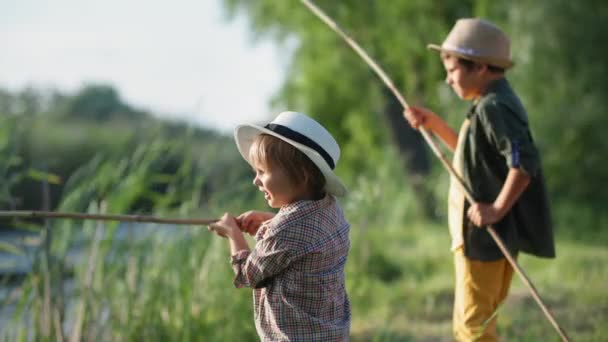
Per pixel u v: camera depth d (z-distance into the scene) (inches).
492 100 168.7
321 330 128.4
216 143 259.1
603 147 540.4
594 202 550.6
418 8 596.7
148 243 220.7
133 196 227.6
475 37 173.8
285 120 131.9
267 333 132.3
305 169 130.0
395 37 605.3
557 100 548.4
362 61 619.5
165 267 221.3
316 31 630.5
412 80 621.0
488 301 172.1
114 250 211.0
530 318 255.1
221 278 240.1
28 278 189.5
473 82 174.9
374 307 289.4
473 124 172.4
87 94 813.2
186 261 223.8
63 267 192.9
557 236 495.2
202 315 222.5
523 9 550.9
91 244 205.8
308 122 131.3
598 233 493.0
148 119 255.1
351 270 298.0
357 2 605.0
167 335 212.4
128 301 207.9
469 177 174.1
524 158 163.6
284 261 127.3
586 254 390.6
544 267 357.7
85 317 198.1
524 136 165.6
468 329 172.2
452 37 177.6
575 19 542.0
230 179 270.7
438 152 176.7
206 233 232.2
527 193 174.6
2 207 227.8
